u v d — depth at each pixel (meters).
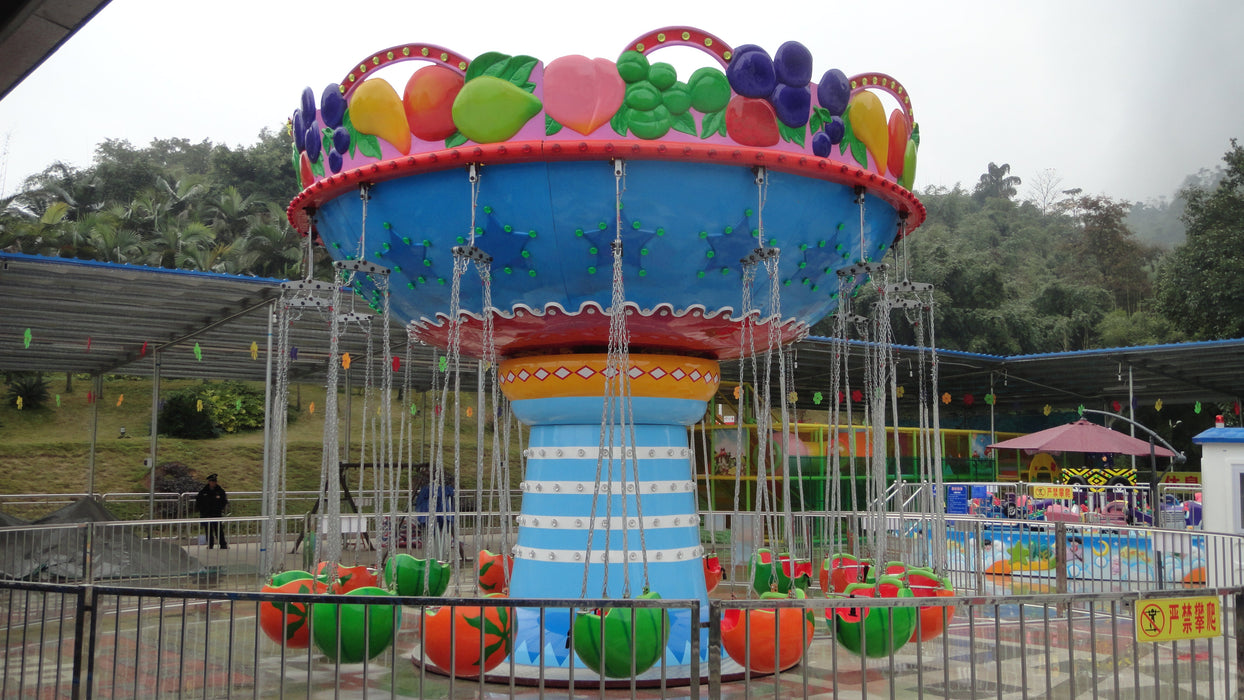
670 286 6.82
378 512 7.68
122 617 10.55
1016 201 87.75
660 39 6.21
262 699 6.71
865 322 9.16
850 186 6.95
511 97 6.14
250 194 53.69
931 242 47.88
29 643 9.04
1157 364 20.98
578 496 7.60
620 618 6.13
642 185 6.33
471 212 6.50
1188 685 7.54
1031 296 55.06
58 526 11.27
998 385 24.61
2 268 12.52
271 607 6.78
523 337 7.44
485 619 6.30
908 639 6.75
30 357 19.33
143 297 14.34
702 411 8.09
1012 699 6.88
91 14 4.54
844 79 6.67
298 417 40.56
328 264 45.59
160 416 37.34
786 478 7.14
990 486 20.25
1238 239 39.72
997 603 5.06
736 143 6.28
